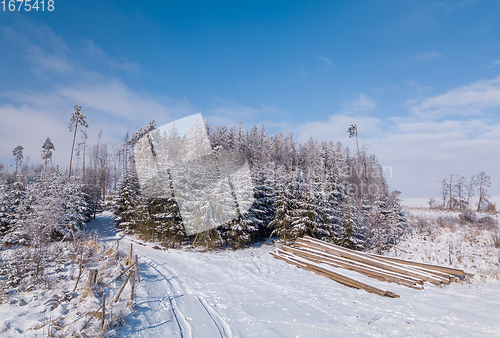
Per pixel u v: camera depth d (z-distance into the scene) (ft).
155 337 23.24
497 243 62.69
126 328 24.52
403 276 40.27
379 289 35.55
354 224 77.92
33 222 68.44
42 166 216.13
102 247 58.08
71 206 92.79
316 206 82.53
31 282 35.58
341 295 35.14
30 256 41.52
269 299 34.37
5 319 25.32
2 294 31.48
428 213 121.19
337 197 90.53
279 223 88.69
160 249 73.41
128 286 36.45
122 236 95.55
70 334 22.53
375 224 79.71
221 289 39.14
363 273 43.86
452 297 31.53
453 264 55.77
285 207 88.12
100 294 31.96
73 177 119.44
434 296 32.68
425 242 75.72
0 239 68.95
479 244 66.74
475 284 37.58
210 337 23.30
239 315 28.94
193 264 55.88
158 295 35.29
